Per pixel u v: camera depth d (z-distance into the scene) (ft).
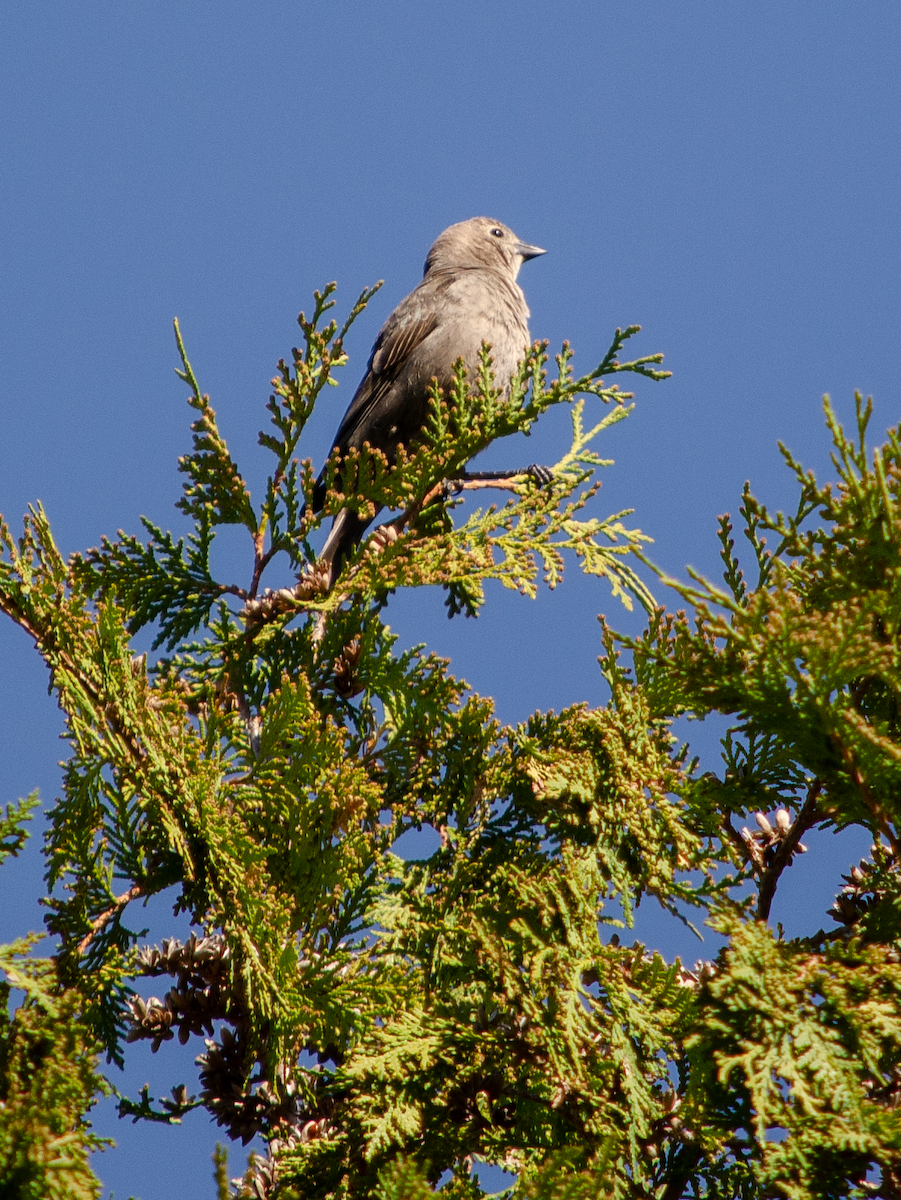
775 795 22.76
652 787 22.18
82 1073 17.04
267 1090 23.86
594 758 22.67
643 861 21.79
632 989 19.80
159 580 29.37
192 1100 23.79
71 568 28.99
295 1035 21.63
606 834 21.91
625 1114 18.40
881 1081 17.12
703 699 20.08
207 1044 24.11
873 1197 16.88
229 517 29.32
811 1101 16.34
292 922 23.59
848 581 20.47
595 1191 14.21
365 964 22.59
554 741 25.14
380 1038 19.81
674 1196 19.20
